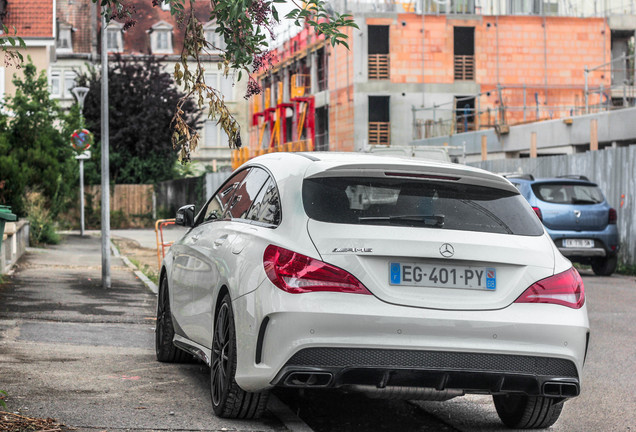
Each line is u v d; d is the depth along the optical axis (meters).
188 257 7.08
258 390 5.26
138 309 11.80
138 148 53.25
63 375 6.96
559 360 5.28
